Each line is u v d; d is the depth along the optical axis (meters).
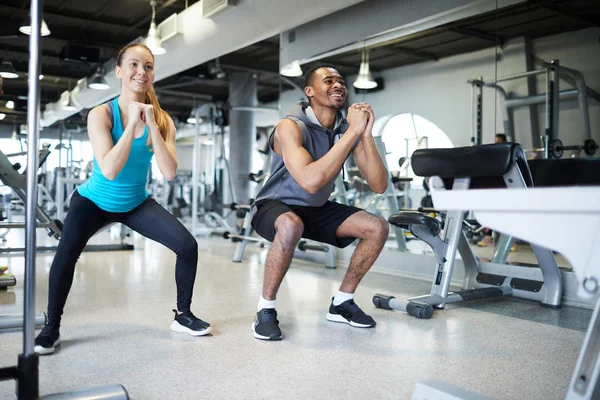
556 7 3.49
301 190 2.23
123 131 1.91
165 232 2.02
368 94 4.52
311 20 4.57
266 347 1.93
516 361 1.80
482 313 2.61
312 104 2.27
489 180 2.51
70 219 1.87
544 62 3.53
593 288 0.79
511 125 3.70
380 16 4.33
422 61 4.13
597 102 3.32
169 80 9.73
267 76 9.55
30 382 1.25
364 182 4.56
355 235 2.27
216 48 5.18
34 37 1.21
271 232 2.13
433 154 2.50
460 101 3.94
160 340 2.01
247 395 1.45
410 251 3.95
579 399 1.04
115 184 1.88
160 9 6.37
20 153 3.94
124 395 1.31
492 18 3.74
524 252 3.33
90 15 6.72
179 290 2.10
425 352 1.90
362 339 2.07
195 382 1.55
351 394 1.47
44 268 3.91
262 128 11.66
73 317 2.37
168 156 1.86
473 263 3.22
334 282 3.51
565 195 0.80
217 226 8.50
